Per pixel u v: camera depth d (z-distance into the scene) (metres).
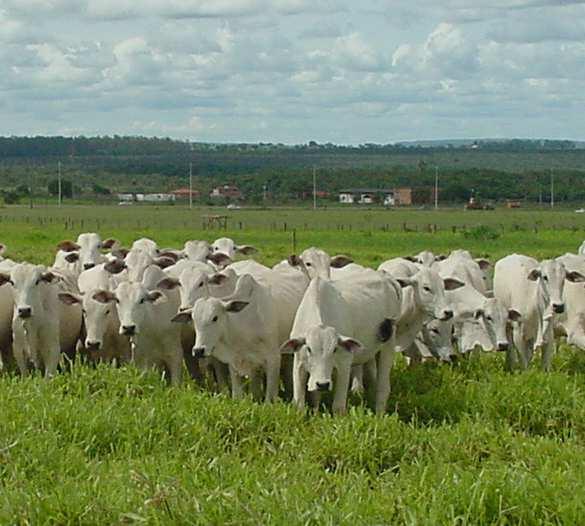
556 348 18.05
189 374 16.50
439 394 13.91
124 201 143.50
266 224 78.50
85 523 8.50
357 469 10.61
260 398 14.84
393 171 171.12
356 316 13.85
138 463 9.99
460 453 11.06
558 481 9.19
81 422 11.12
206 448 11.02
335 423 11.45
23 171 190.00
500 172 153.50
